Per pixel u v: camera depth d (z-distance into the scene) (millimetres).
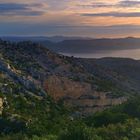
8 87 163875
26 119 120750
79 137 75625
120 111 128875
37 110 148000
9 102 143000
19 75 195375
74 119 145750
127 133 88250
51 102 181750
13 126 109688
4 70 192125
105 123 114250
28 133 101750
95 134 81375
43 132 103125
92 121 117438
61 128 109688
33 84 194125
